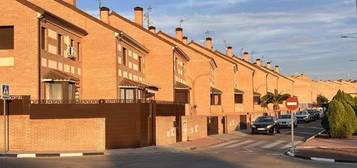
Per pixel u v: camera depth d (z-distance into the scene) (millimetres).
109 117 26562
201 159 21219
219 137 40531
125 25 43906
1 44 27359
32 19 27141
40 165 18328
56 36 29656
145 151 26000
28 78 26984
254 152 25859
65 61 30969
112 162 19688
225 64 62156
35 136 25344
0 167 17578
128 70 37688
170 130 33344
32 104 25375
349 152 24859
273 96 77250
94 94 34062
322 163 19875
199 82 52594
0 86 26938
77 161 20156
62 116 25781
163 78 43594
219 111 57406
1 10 27328
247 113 61500
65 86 29062
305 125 60281
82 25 34406
